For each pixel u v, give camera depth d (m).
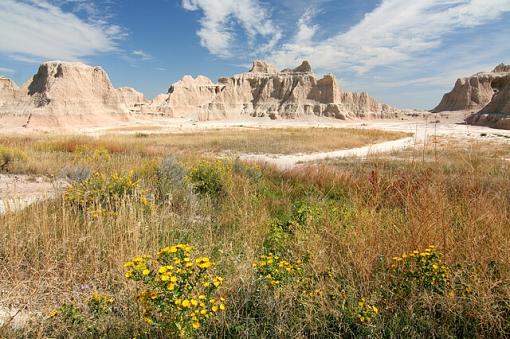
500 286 2.99
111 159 12.46
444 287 2.97
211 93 145.12
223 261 3.76
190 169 8.88
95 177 6.75
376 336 2.62
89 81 92.44
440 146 21.92
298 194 8.85
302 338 2.66
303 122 115.12
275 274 3.13
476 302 2.79
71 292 3.23
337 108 122.00
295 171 11.45
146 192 6.54
